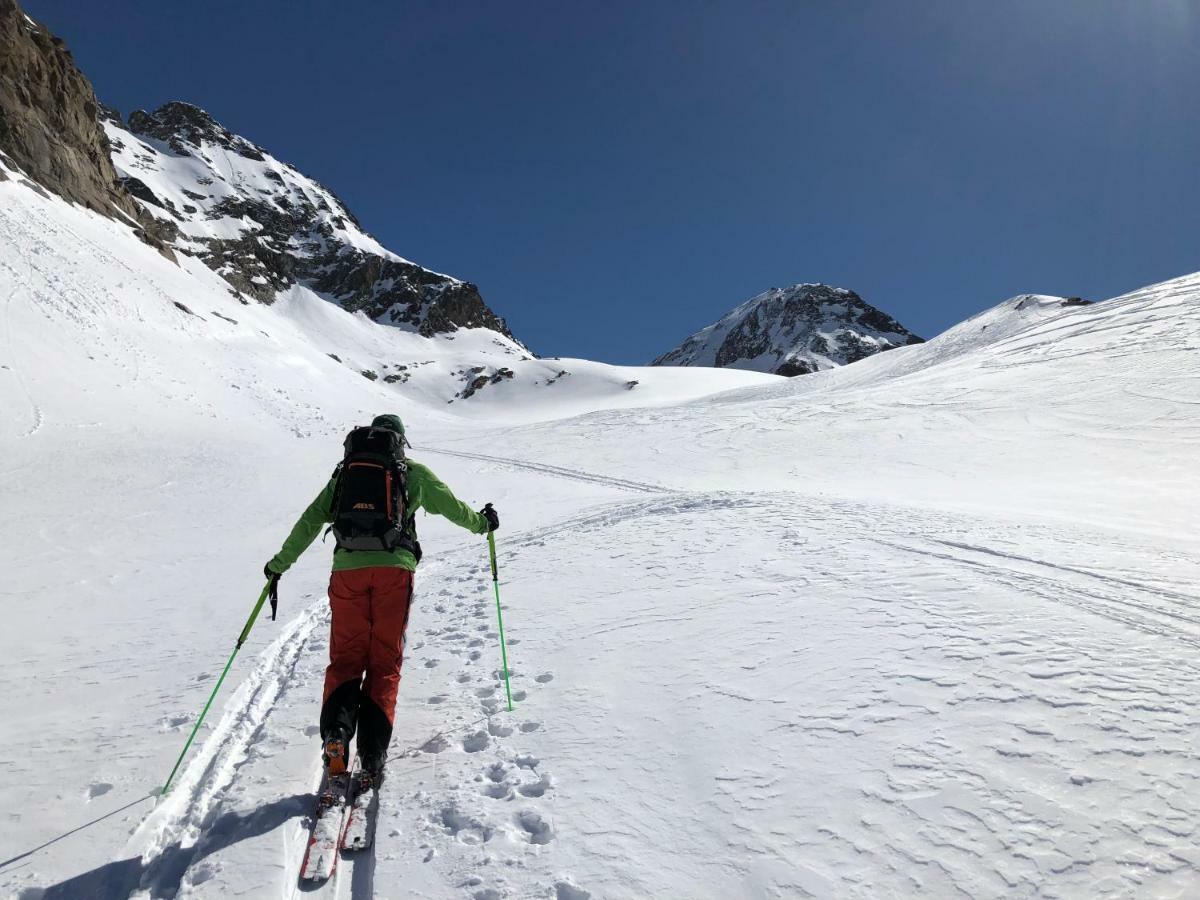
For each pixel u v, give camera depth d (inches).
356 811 125.6
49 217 2084.2
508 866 107.5
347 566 144.6
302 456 1105.4
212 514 626.5
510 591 279.9
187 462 940.0
